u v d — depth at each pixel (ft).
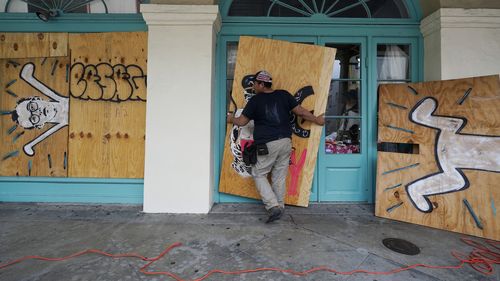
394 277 6.44
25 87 11.47
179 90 10.50
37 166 11.51
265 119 9.37
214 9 10.30
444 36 10.45
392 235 8.64
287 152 9.55
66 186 11.52
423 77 11.58
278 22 11.59
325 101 10.69
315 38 11.69
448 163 9.28
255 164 9.45
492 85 8.80
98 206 11.19
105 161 11.41
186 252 7.50
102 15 11.28
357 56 11.89
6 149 11.53
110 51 11.34
